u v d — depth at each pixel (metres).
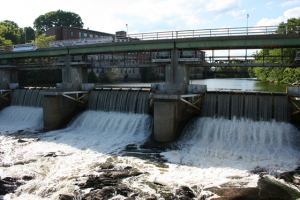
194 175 19.34
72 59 39.41
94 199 16.25
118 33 98.44
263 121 27.09
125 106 33.59
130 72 102.88
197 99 31.02
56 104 34.25
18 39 94.94
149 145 26.17
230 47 30.69
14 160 22.53
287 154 22.89
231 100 28.58
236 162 21.64
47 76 74.75
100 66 38.38
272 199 16.03
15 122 38.44
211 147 25.25
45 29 130.25
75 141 28.05
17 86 47.69
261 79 96.69
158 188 17.48
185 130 28.62
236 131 26.53
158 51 34.78
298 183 17.83
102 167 20.91
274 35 27.42
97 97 36.31
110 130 31.52
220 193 16.73
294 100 27.11
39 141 28.22
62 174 19.73
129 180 18.62
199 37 30.30
